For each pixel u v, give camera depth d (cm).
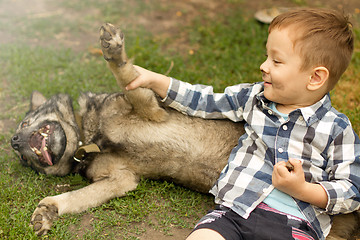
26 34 661
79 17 732
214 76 528
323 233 267
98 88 504
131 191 352
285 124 273
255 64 548
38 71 551
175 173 354
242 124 348
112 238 300
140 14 740
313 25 256
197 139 346
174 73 528
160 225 315
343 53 261
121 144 349
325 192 252
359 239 306
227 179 282
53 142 360
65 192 356
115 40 294
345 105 459
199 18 707
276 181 251
